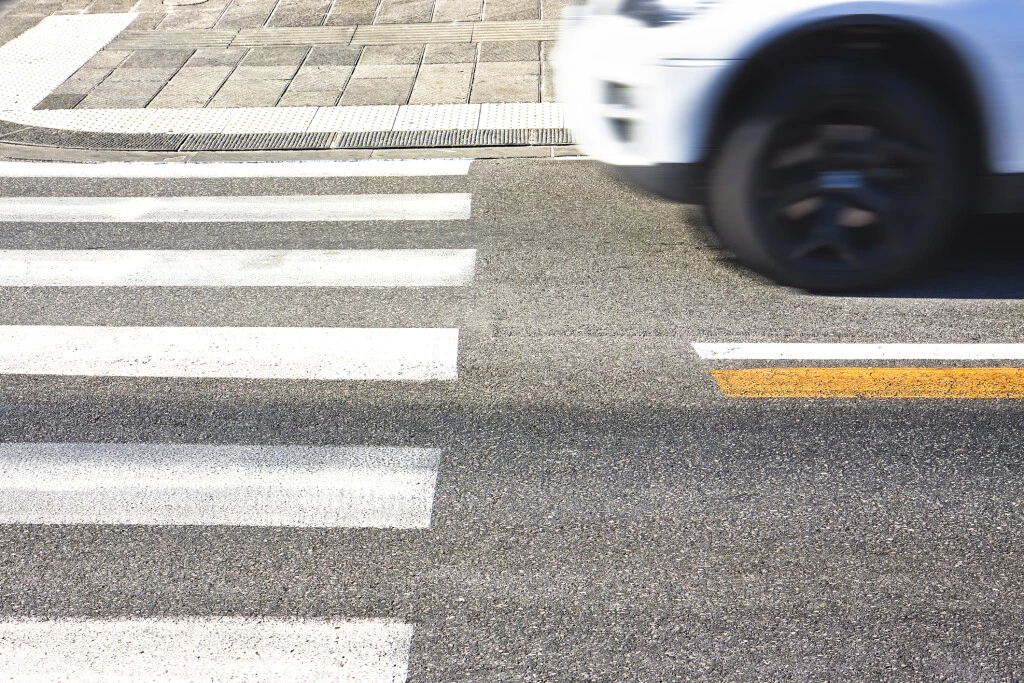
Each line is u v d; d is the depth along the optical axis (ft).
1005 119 14.43
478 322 15.01
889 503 10.73
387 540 10.36
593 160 21.86
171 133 24.13
